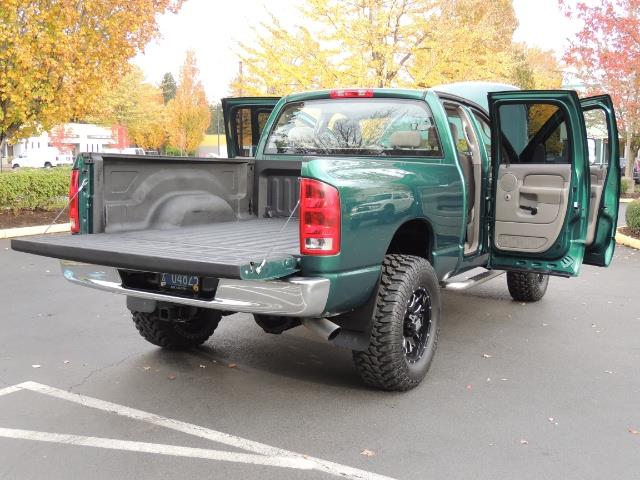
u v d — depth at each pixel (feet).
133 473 11.59
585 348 19.71
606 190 21.17
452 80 53.78
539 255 19.42
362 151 18.95
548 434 13.44
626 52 63.00
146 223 16.61
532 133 19.94
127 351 18.83
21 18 44.65
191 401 15.06
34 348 18.98
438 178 16.76
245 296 13.06
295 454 12.39
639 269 34.37
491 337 20.81
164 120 180.04
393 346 14.85
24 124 49.98
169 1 49.98
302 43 53.57
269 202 19.95
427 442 12.99
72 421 13.83
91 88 48.91
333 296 13.42
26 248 14.78
